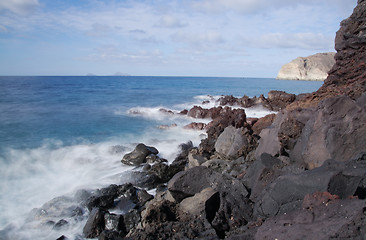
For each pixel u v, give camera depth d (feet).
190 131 66.69
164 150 50.37
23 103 102.27
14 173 38.47
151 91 189.16
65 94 144.05
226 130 40.09
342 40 44.60
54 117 78.84
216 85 292.81
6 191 33.27
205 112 84.38
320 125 25.71
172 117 86.43
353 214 12.70
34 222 27.30
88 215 28.40
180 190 23.73
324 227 12.78
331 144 24.39
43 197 32.32
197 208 21.39
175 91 195.93
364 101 26.20
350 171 17.02
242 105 104.32
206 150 43.16
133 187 32.65
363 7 41.78
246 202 21.99
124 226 25.44
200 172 25.09
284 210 18.17
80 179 37.50
